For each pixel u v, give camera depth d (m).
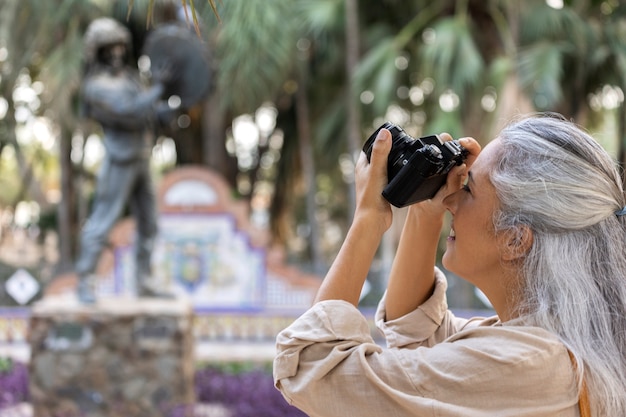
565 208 1.19
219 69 9.73
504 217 1.24
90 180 16.92
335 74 13.07
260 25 9.38
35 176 17.62
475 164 1.30
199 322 9.12
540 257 1.20
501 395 1.13
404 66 12.12
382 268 9.92
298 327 1.24
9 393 6.44
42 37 11.13
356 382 1.17
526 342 1.15
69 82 10.68
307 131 13.02
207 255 9.23
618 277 1.20
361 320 1.25
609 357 1.16
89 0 10.77
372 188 1.31
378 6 12.51
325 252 18.48
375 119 12.20
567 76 11.27
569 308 1.17
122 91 5.71
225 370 7.71
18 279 9.18
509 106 9.66
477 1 11.45
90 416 5.65
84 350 5.68
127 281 9.13
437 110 10.37
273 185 16.12
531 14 10.90
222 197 9.26
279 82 10.14
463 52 10.01
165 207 9.23
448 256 1.36
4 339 9.05
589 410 1.15
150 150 6.06
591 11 11.89
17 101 14.30
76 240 14.41
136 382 5.70
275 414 5.89
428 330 1.51
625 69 10.43
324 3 11.21
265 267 9.24
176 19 6.63
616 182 1.26
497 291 1.30
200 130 15.08
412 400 1.14
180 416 5.54
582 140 1.25
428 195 1.31
